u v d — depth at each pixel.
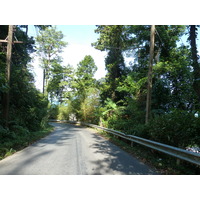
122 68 21.78
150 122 8.16
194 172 4.81
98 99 23.61
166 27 15.97
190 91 13.40
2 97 10.52
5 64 10.54
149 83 10.93
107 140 11.50
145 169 5.02
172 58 15.42
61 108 34.44
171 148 5.33
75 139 11.22
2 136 8.73
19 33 14.95
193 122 5.68
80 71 32.22
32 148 7.93
